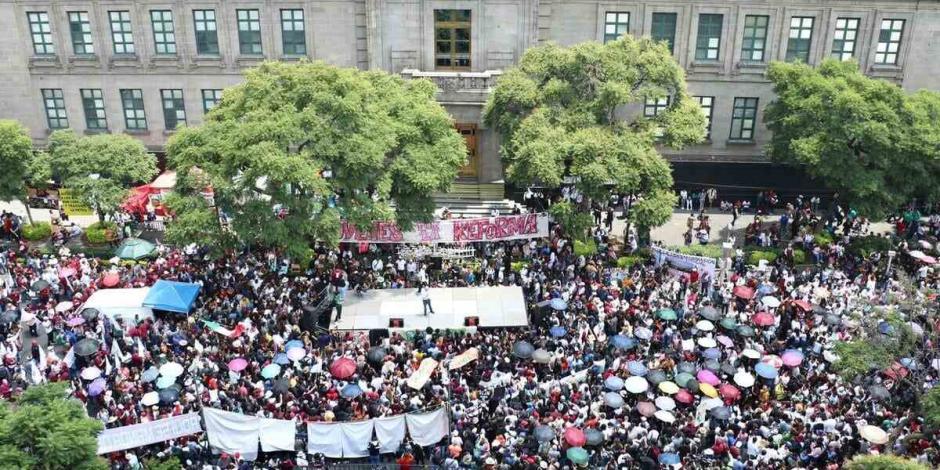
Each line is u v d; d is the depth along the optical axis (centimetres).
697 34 5550
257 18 5553
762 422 3197
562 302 3953
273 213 3950
